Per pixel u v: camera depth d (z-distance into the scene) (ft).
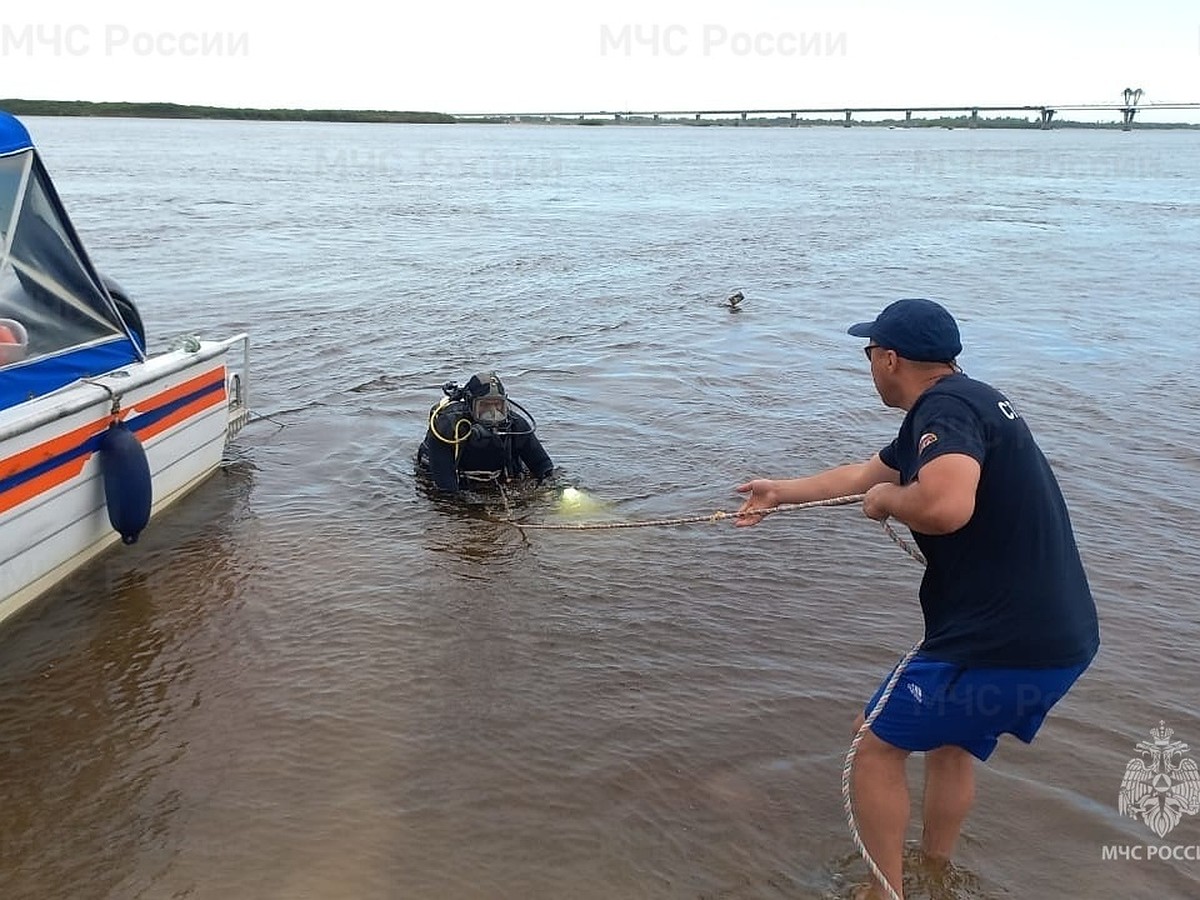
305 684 15.29
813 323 44.37
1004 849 11.84
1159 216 105.50
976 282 57.41
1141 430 28.25
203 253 61.21
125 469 18.88
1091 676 15.56
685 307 47.98
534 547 20.63
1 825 12.01
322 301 46.68
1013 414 9.81
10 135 17.74
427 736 13.99
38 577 17.62
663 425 28.68
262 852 11.64
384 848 11.75
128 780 12.93
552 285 53.78
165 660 15.92
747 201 121.70
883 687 10.59
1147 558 19.92
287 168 170.91
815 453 26.40
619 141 499.92
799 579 19.25
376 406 29.99
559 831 12.11
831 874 11.52
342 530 21.33
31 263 18.16
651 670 15.87
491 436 23.61
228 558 19.76
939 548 10.09
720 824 12.30
